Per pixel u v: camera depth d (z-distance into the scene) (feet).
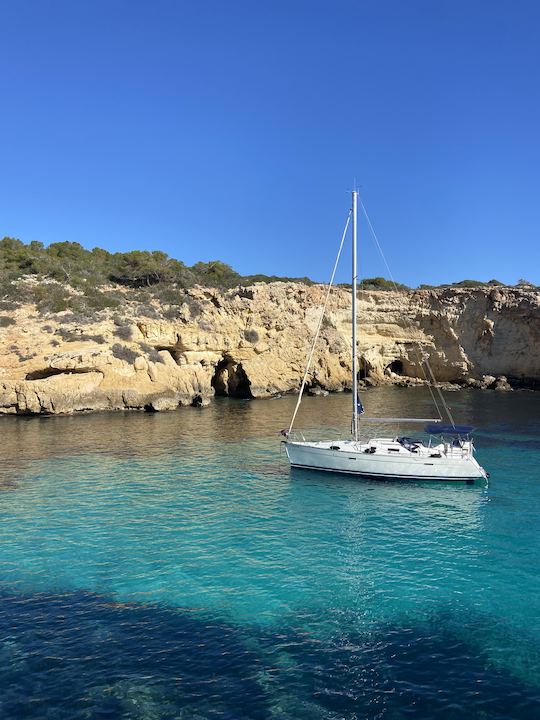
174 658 36.35
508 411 151.33
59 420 135.95
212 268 247.70
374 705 31.71
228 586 46.68
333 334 219.82
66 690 33.01
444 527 60.59
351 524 61.67
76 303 174.50
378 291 236.84
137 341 167.43
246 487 76.38
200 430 122.01
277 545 55.67
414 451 81.10
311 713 31.04
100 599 44.47
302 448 85.40
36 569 50.11
